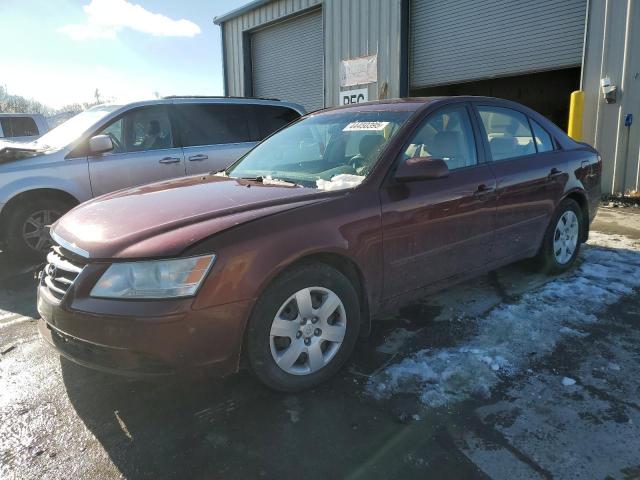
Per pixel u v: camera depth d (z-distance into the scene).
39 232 5.39
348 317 2.85
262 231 2.50
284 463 2.21
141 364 2.30
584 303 3.84
